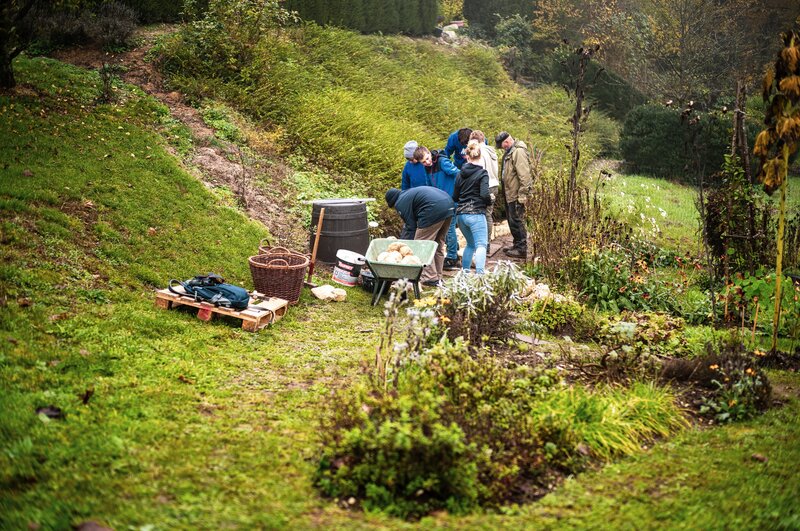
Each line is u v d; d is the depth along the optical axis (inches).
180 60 572.1
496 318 282.0
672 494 170.6
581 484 176.4
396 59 880.3
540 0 1195.9
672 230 585.9
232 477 168.2
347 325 326.3
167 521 145.6
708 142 810.8
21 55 538.9
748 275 351.6
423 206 386.3
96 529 139.9
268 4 618.5
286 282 330.3
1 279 265.7
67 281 284.2
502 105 921.5
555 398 209.0
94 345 238.4
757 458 191.8
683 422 219.8
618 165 877.2
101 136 429.7
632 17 1147.3
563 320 327.9
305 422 206.7
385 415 177.2
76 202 349.1
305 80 645.9
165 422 194.2
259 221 437.7
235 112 552.4
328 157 545.3
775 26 1115.9
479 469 170.2
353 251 423.5
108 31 583.2
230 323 300.8
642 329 300.2
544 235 430.6
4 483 152.9
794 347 314.8
